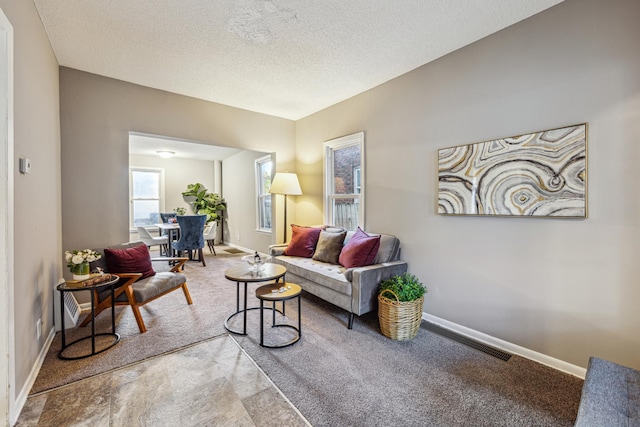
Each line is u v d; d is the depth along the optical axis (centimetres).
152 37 247
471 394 176
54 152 265
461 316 259
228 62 289
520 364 209
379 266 275
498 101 232
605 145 183
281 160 464
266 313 296
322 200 426
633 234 175
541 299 212
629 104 175
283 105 407
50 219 244
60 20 223
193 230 520
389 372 197
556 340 205
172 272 320
